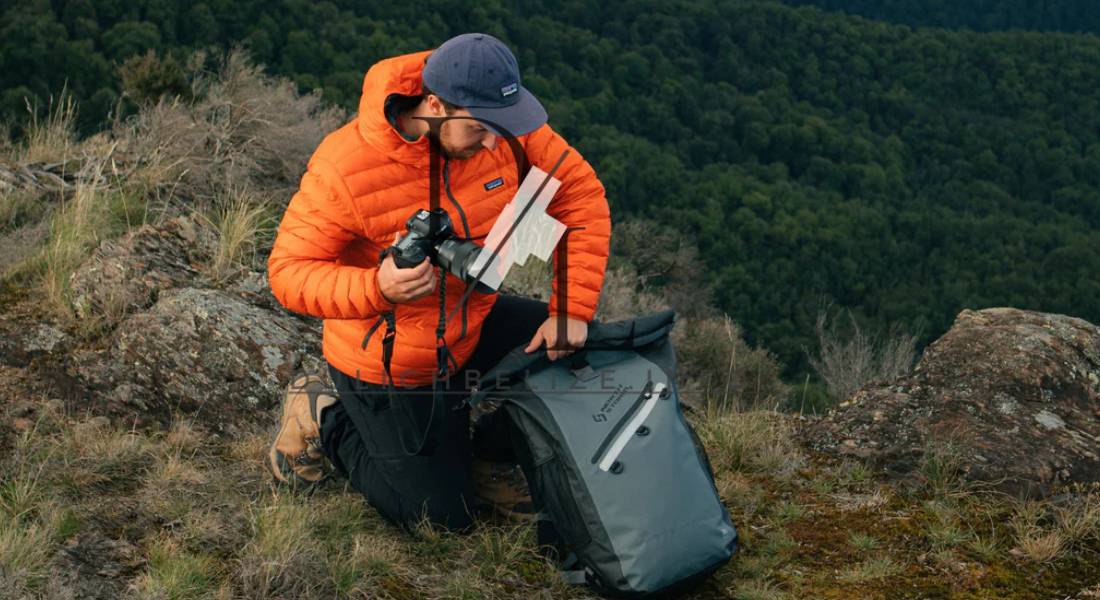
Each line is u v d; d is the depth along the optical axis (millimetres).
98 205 4176
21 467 2340
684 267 19641
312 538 2236
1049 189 141750
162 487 2416
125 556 2047
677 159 118625
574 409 2154
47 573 1865
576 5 146125
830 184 132000
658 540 2037
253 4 88312
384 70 1953
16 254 3709
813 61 154375
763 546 2461
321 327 3430
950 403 3025
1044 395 3055
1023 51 156500
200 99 6777
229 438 2914
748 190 116375
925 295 107188
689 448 2193
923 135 148625
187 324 3117
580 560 2137
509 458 2482
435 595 2098
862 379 7848
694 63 145250
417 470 2305
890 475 2852
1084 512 2477
